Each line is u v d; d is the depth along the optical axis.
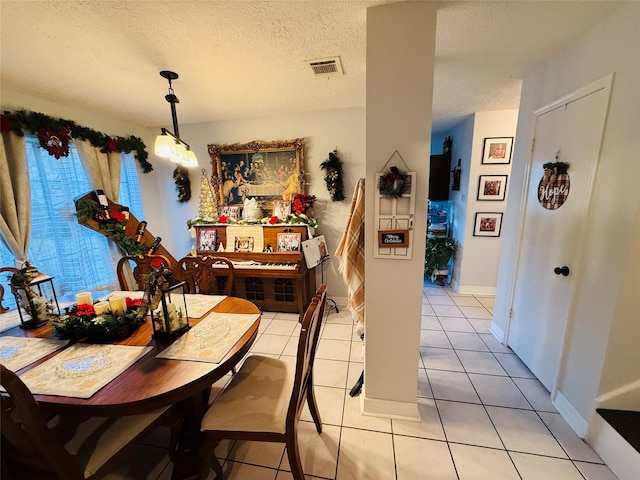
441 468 1.35
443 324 2.79
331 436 1.53
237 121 3.14
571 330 1.60
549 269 1.82
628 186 1.25
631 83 1.23
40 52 1.58
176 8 1.23
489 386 1.89
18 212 2.08
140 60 1.71
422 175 1.34
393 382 1.61
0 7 1.18
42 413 0.89
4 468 0.99
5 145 2.03
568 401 1.61
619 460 1.27
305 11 1.27
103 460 1.00
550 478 1.29
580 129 1.55
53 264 2.35
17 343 1.26
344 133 2.96
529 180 2.05
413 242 1.41
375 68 1.28
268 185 3.20
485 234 3.39
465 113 3.12
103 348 1.21
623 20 1.26
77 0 1.16
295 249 2.93
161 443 1.53
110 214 2.65
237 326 1.39
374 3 1.22
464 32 1.48
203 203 3.34
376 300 1.52
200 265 2.00
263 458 1.42
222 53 1.65
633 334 1.32
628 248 1.25
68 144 2.38
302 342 1.00
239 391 1.29
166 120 3.08
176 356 1.15
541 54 1.75
